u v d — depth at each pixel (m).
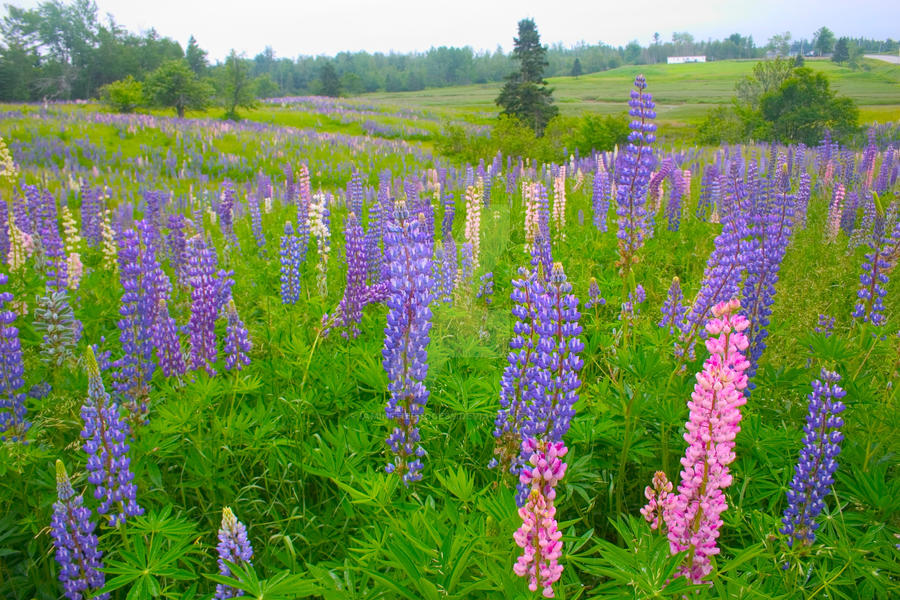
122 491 3.08
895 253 5.16
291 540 3.34
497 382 4.12
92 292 7.42
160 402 4.52
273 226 13.41
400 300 3.35
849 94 68.38
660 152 19.84
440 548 2.48
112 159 35.66
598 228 9.98
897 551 2.93
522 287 3.72
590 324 5.72
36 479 3.68
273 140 44.47
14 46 117.69
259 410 4.18
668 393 4.14
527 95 66.75
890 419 3.83
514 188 13.42
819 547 3.04
